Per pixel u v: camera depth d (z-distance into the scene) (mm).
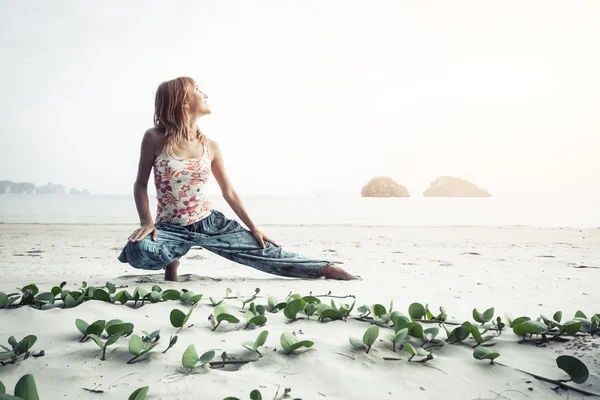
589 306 2996
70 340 1948
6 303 2535
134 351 1704
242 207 4145
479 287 3756
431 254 6809
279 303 2658
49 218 20438
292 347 1811
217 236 3986
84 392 1457
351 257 6371
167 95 3615
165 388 1487
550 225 15938
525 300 3184
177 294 2770
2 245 7930
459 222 18234
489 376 1685
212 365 1703
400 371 1705
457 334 2053
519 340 2117
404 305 2975
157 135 3693
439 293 3443
